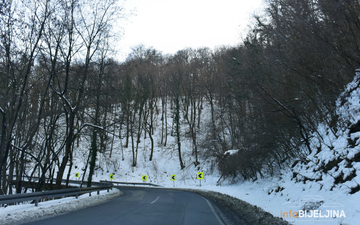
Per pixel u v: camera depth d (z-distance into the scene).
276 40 14.31
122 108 32.12
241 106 24.91
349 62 12.03
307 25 12.26
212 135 35.34
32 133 17.98
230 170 26.39
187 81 48.50
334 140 11.25
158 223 7.29
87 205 12.13
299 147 15.46
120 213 9.20
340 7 11.03
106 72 19.84
